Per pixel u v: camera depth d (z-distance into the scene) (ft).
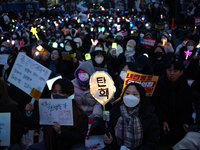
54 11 99.19
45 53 21.98
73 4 119.44
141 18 66.80
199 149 9.70
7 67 18.25
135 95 8.74
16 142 9.76
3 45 24.03
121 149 8.79
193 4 51.03
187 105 11.95
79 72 13.34
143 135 8.96
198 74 14.96
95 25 59.62
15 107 9.51
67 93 9.39
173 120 12.13
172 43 29.78
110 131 9.34
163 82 12.06
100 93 8.49
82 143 9.77
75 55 21.77
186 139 9.93
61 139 9.29
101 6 114.52
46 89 14.03
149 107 9.41
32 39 36.06
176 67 11.35
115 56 21.36
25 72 9.62
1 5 101.04
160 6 69.31
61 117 8.89
